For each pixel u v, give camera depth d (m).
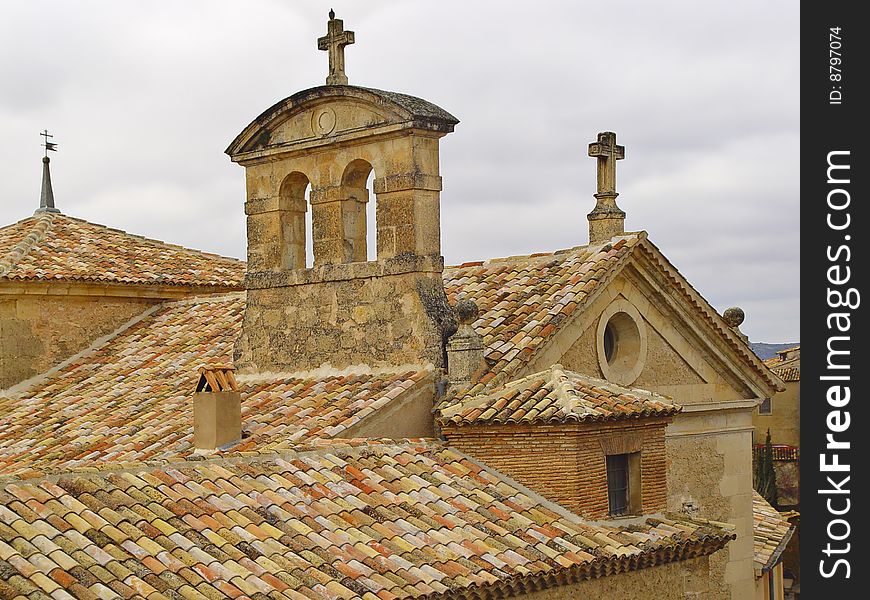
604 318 20.88
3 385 24.73
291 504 15.87
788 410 59.28
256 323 21.92
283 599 13.74
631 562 17.25
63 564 13.09
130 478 15.18
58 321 25.58
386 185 20.16
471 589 15.16
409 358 19.80
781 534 25.33
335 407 19.30
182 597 13.18
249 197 22.05
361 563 15.00
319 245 21.11
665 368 22.00
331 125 20.83
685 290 21.75
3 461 20.61
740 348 22.95
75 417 22.27
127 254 27.72
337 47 20.89
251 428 19.30
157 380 23.19
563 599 16.55
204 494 15.40
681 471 22.28
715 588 22.78
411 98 20.36
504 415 18.09
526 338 19.64
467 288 21.92
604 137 21.47
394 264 20.03
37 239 27.06
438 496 17.17
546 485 17.86
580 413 17.64
